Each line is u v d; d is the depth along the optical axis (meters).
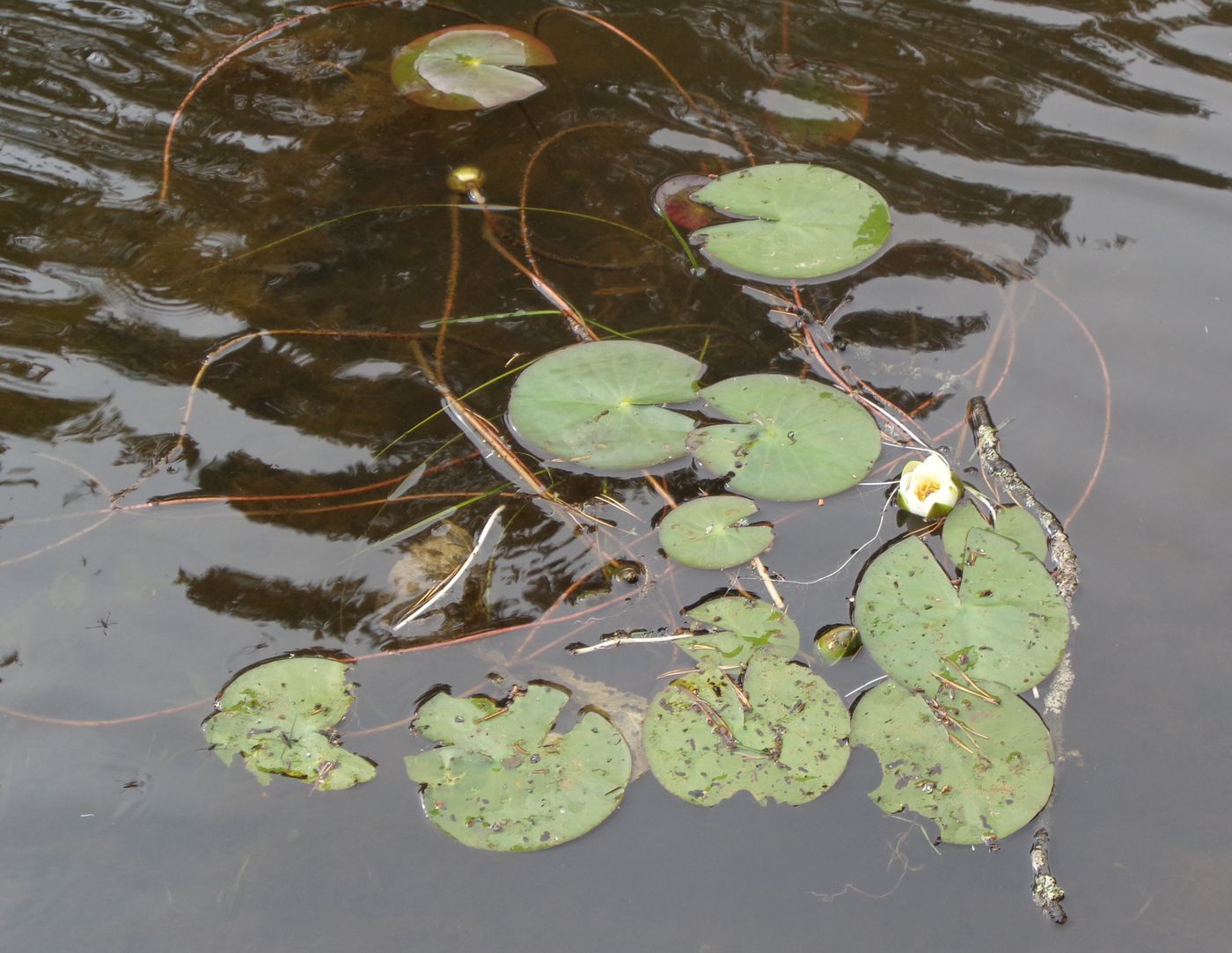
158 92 2.94
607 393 2.13
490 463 2.07
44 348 2.26
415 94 2.87
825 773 1.61
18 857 1.54
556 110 2.86
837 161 2.68
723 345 2.28
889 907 1.50
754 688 1.71
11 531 1.95
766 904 1.50
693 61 3.02
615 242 2.50
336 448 2.10
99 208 2.58
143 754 1.65
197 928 1.47
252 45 3.11
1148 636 1.79
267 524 1.97
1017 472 2.03
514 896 1.51
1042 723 1.66
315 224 2.55
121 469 2.05
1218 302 2.34
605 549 1.94
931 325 2.32
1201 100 2.83
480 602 1.86
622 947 1.45
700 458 2.04
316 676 1.74
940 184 2.62
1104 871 1.53
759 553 1.90
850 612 1.84
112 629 1.81
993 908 1.50
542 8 3.24
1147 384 2.19
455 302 2.37
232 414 2.15
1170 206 2.56
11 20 3.19
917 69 2.98
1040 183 2.62
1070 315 2.33
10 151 2.73
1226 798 1.61
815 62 3.01
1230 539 1.92
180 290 2.39
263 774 1.63
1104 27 3.11
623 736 1.67
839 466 2.00
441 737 1.65
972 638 1.76
